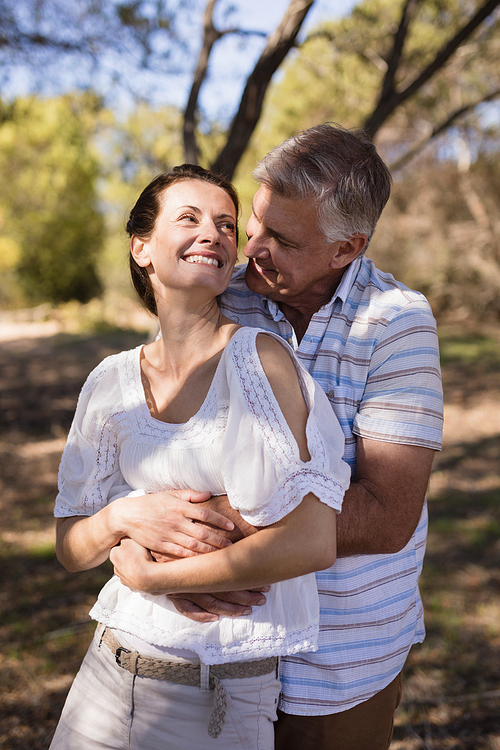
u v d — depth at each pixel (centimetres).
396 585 147
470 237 1622
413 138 1429
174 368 138
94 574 406
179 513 125
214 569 118
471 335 1516
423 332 139
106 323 1784
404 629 151
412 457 134
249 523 120
